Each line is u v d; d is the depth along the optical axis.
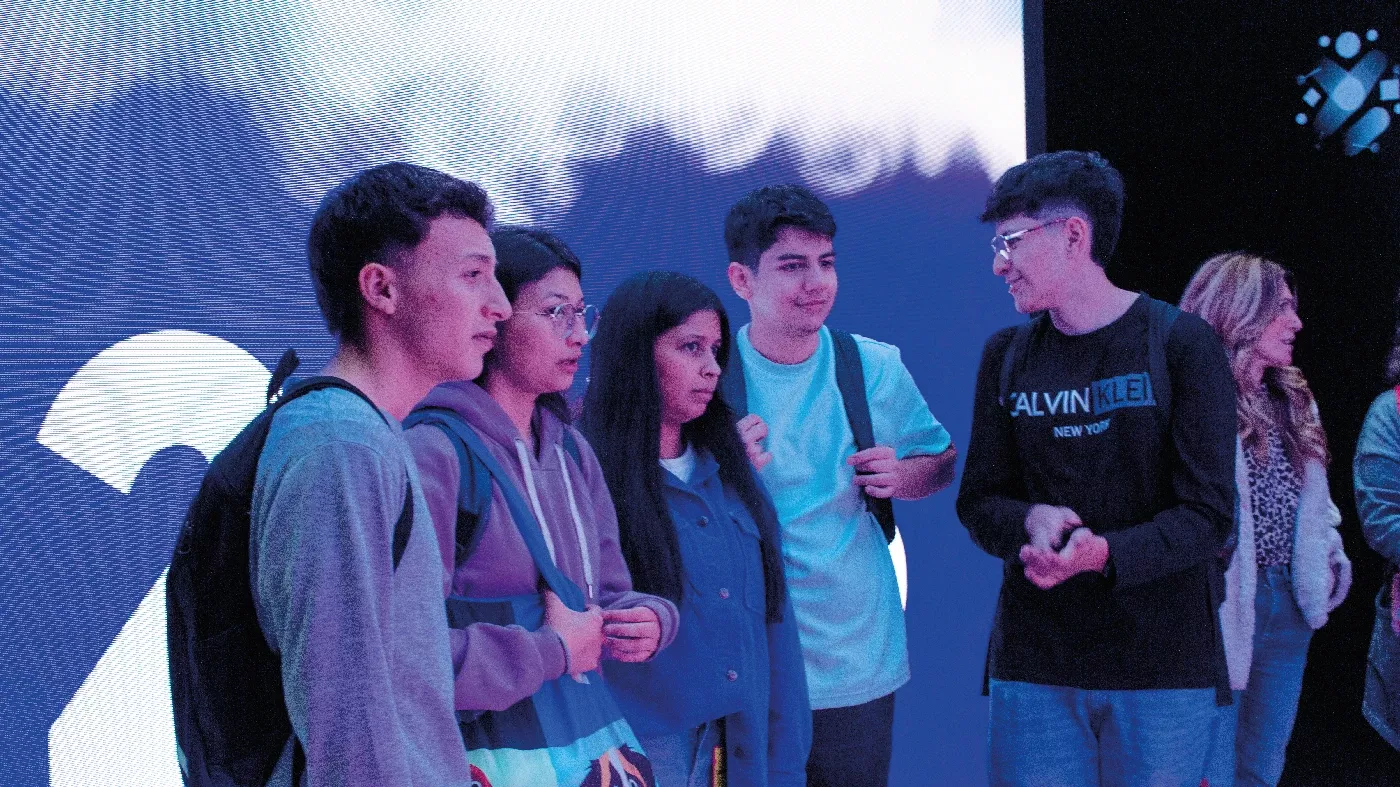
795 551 2.30
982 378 2.43
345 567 1.04
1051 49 3.52
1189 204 3.58
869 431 2.36
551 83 2.51
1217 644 2.23
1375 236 3.56
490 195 2.43
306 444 1.08
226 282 2.16
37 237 1.99
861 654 2.32
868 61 3.01
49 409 2.00
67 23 2.03
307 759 1.03
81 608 2.02
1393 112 3.54
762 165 2.82
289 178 2.22
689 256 2.69
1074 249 2.21
